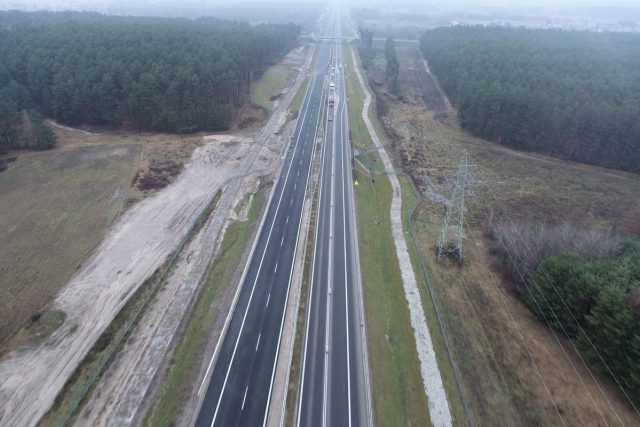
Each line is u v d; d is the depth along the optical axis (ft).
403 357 156.46
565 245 195.72
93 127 353.72
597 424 134.51
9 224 224.94
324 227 231.50
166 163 297.53
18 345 155.74
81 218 232.73
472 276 200.85
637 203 255.91
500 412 138.72
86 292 180.96
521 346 162.91
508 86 373.40
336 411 133.80
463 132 394.11
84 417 131.64
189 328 163.63
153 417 131.34
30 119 303.89
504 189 289.74
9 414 132.36
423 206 263.70
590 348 152.56
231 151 322.55
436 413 137.28
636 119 309.42
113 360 150.41
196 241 218.59
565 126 330.34
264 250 210.18
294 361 150.51
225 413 131.34
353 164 308.40
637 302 140.05
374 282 192.95
